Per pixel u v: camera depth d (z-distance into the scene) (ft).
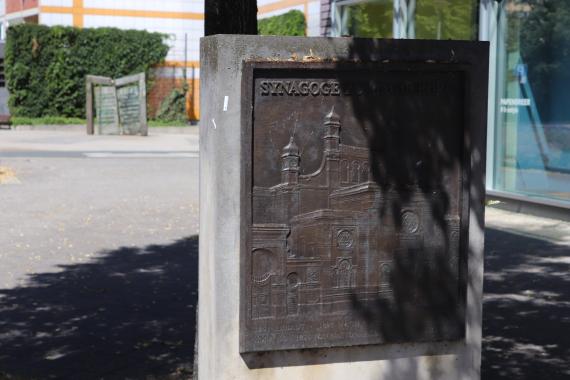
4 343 22.74
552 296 27.55
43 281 30.17
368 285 15.01
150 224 42.78
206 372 15.17
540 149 44.39
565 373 20.10
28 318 25.26
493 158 47.65
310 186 14.65
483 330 23.82
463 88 15.20
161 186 57.88
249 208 14.35
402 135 15.03
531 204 44.04
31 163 70.59
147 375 20.03
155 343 22.75
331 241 14.79
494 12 47.16
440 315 15.40
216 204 14.34
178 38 144.05
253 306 14.53
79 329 24.12
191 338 23.24
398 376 15.40
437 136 15.19
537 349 22.04
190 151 87.40
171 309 26.40
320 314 14.80
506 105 46.91
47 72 131.03
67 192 54.13
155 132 126.00
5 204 48.83
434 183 15.24
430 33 52.34
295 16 80.69
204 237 15.10
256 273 14.52
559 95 43.11
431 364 15.55
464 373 15.71
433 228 15.28
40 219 43.86
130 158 77.97
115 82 113.50
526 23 45.44
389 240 15.07
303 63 14.35
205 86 14.74
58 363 21.06
